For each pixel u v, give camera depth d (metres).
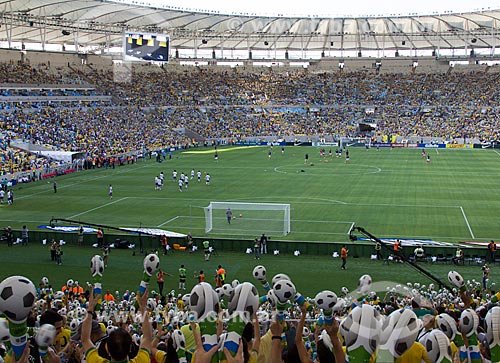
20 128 90.44
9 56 116.50
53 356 7.25
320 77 149.38
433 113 129.75
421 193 60.56
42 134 91.69
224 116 131.88
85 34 124.81
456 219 48.00
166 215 50.97
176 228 45.66
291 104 138.25
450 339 7.68
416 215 49.62
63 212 52.75
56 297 19.20
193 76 145.25
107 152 92.88
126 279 33.59
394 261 36.31
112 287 32.12
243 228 44.38
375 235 42.56
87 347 7.27
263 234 39.22
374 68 150.88
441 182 68.12
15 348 5.73
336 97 140.00
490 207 52.88
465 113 127.38
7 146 81.31
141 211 52.94
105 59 133.75
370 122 129.00
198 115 129.50
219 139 122.31
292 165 86.88
